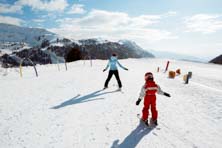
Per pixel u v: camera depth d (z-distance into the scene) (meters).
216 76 16.78
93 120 5.60
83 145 4.23
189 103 7.61
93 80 12.20
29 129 4.96
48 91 9.10
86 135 4.69
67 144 4.26
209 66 27.38
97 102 7.36
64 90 9.32
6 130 4.90
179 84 11.57
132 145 4.30
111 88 9.86
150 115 6.09
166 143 4.44
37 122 5.39
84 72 16.62
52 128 5.02
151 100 5.36
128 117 5.93
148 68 21.31
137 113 6.29
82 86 10.28
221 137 4.83
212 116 6.24
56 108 6.59
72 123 5.35
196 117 6.12
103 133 4.82
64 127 5.09
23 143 4.29
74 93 8.73
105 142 4.39
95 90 9.36
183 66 25.70
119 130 5.02
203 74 18.09
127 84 10.95
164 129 5.17
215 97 8.50
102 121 5.55
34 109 6.47
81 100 7.60
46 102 7.28
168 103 7.55
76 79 12.60
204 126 5.46
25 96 8.16
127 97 8.16
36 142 4.33
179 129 5.20
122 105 7.06
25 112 6.18
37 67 23.70
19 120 5.52
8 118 5.67
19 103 7.14
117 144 4.32
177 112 6.54
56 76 14.18
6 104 7.01
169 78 13.99
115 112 6.31
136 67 22.19
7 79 13.29
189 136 4.83
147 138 4.64
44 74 15.80
